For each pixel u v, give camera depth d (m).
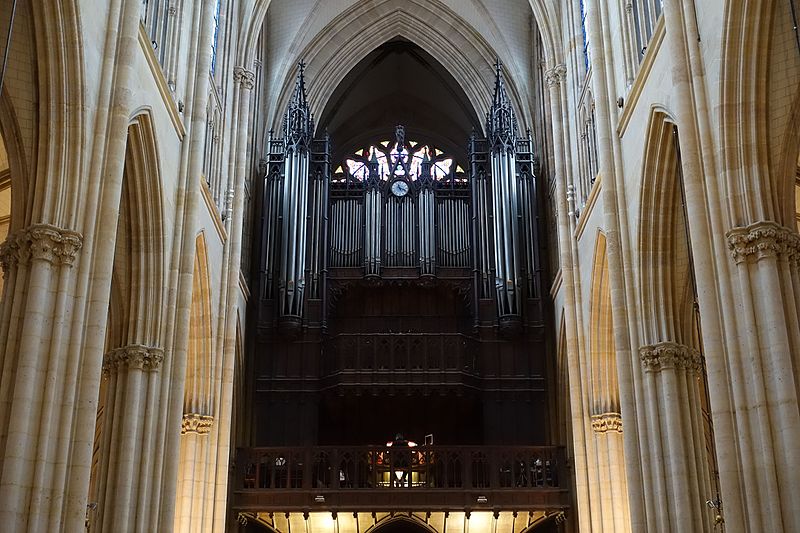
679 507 19.33
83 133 15.52
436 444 34.78
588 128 26.80
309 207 34.69
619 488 25.19
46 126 15.12
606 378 25.95
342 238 35.25
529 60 37.25
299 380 32.44
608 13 23.88
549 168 33.69
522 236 33.88
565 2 29.72
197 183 22.22
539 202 35.03
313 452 29.91
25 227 14.73
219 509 25.59
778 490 13.75
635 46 22.19
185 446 25.34
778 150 15.98
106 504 18.59
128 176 19.48
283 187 34.28
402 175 36.19
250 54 30.02
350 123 43.81
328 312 34.09
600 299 25.44
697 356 20.75
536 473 30.14
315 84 38.03
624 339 21.28
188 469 25.14
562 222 28.55
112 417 19.31
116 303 20.91
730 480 14.45
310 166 35.34
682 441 19.88
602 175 22.78
